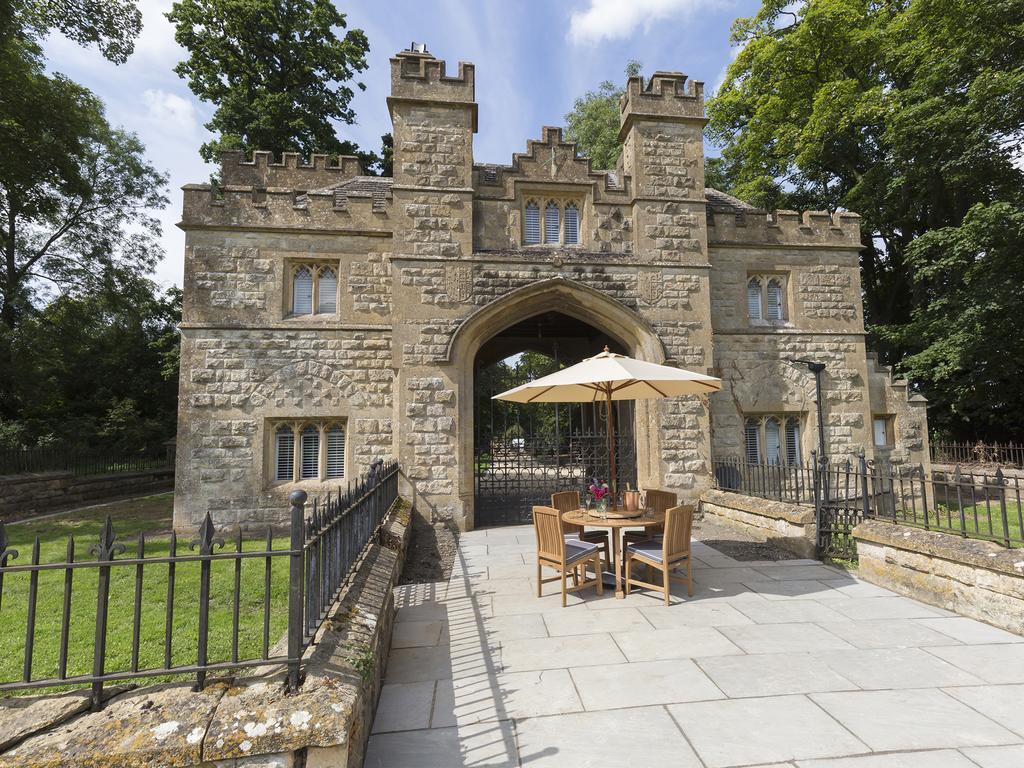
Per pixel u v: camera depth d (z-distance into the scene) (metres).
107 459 16.61
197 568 7.27
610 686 3.97
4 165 14.65
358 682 3.00
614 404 13.55
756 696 3.78
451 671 4.29
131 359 26.55
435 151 11.32
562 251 11.62
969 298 16.12
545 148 11.81
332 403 11.13
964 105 16.23
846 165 22.41
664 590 5.85
